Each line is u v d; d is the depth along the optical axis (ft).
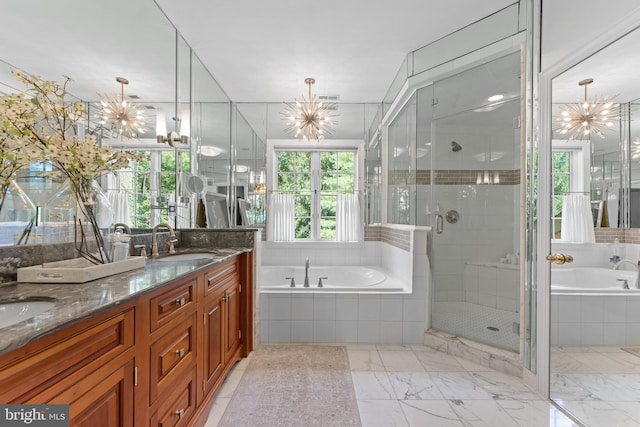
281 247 12.82
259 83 10.90
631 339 5.24
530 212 6.53
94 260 4.13
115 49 5.85
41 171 4.02
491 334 7.80
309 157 13.26
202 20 7.53
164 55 7.46
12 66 3.87
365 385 6.48
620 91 5.89
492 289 7.96
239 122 12.60
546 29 6.27
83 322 2.56
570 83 6.07
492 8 7.22
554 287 6.10
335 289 8.89
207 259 5.62
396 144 11.69
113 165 4.45
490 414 5.53
